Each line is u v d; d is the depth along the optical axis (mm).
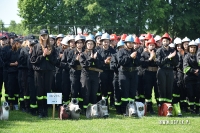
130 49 12023
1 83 13523
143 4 42094
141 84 13320
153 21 42125
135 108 11664
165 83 12242
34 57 11195
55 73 13156
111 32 32625
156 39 14094
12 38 14164
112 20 41469
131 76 11945
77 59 11703
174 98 13570
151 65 12844
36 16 43719
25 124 10188
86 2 41625
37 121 10680
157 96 13188
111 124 10273
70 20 43125
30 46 11945
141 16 42125
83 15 42500
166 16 42156
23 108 12945
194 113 12828
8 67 13031
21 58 12367
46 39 11133
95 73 11742
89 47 11633
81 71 11961
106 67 13125
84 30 31938
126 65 11852
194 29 44188
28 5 43625
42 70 11172
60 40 14289
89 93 11742
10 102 13164
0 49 13055
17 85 13203
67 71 12578
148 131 9469
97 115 11320
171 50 12273
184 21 41969
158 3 41344
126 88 11914
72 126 9938
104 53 13078
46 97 11336
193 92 12750
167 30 43781
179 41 13484
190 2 43688
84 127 9836
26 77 12391
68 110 11039
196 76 12602
